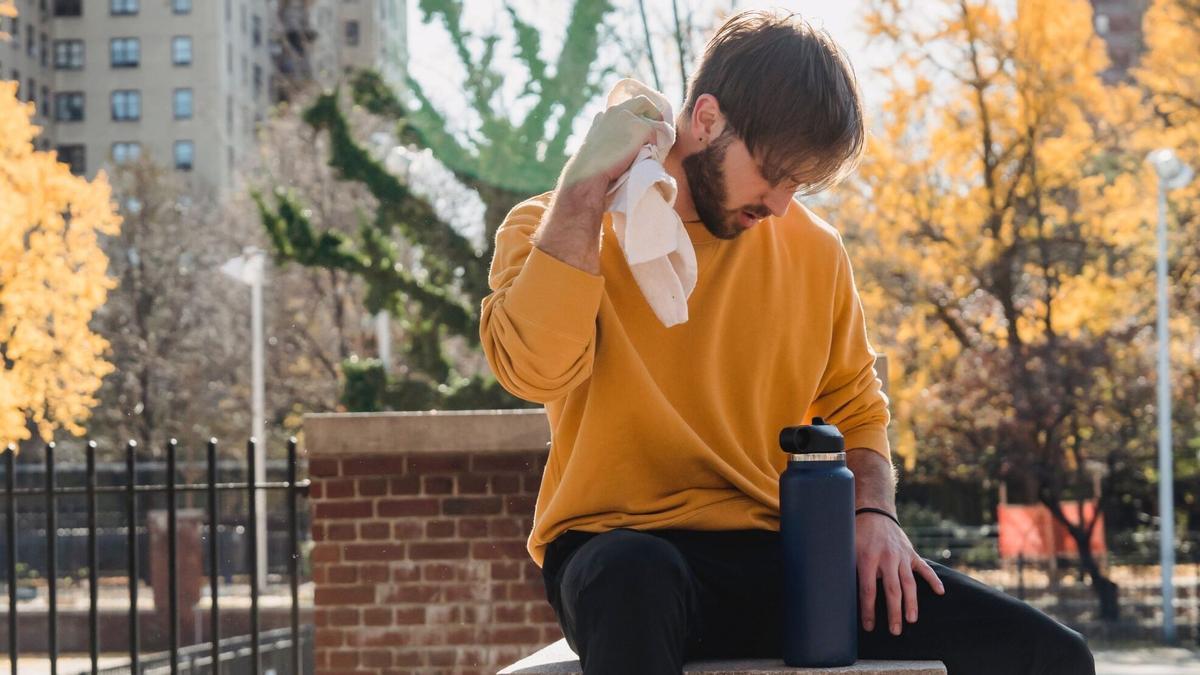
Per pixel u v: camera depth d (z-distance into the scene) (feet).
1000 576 78.38
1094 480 84.79
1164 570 65.77
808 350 6.23
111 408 95.86
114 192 98.07
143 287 97.19
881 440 6.45
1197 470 83.71
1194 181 70.13
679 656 4.94
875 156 66.95
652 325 5.85
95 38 184.03
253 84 192.85
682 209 5.89
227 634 55.77
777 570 5.69
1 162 36.68
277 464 74.90
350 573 17.24
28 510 81.00
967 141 68.08
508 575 17.11
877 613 5.75
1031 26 67.15
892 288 68.95
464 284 50.24
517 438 17.17
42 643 57.21
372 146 50.96
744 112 5.40
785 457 6.26
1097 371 72.13
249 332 95.25
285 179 76.69
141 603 59.93
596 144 5.25
